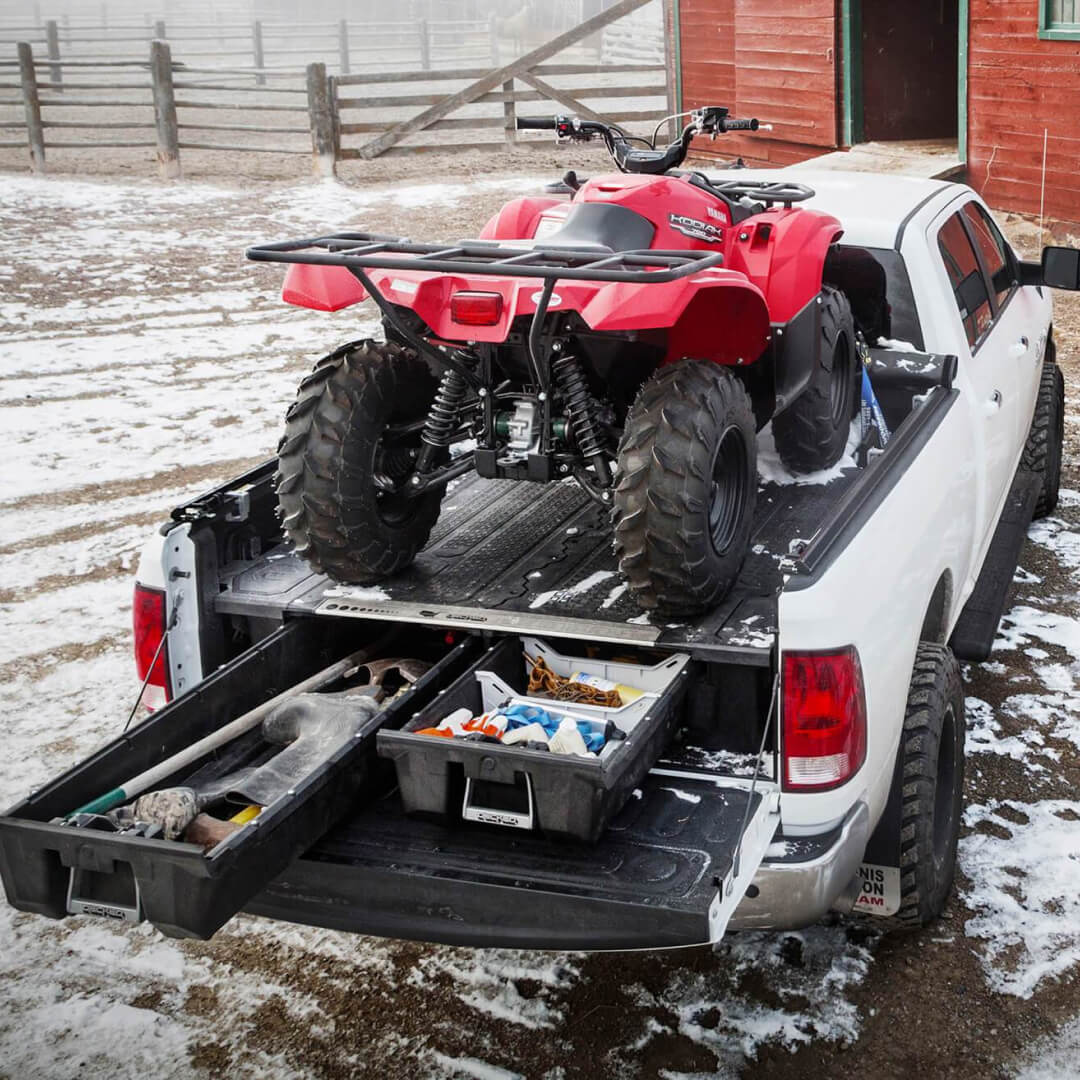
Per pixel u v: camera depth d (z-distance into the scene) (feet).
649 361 11.93
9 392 30.07
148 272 41.11
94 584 20.33
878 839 10.96
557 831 9.14
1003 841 13.08
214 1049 10.90
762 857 9.33
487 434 11.56
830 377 13.65
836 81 45.27
